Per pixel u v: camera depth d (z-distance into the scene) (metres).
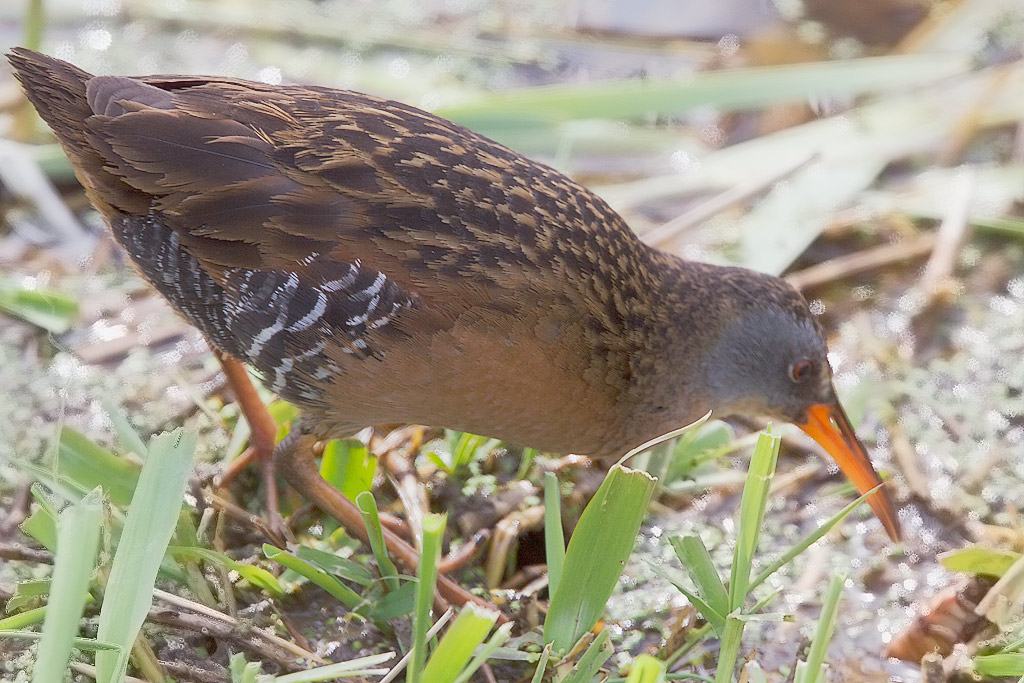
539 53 12.65
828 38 12.88
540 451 8.37
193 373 9.02
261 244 6.96
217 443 8.42
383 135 7.20
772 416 8.45
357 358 7.09
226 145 7.00
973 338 9.80
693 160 11.59
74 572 5.61
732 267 8.38
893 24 13.10
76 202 10.52
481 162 7.31
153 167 6.97
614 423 7.87
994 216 10.80
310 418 7.61
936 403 9.26
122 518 7.13
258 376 7.77
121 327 9.41
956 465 8.74
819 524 8.33
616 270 7.58
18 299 9.08
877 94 12.27
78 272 9.88
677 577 7.80
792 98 11.46
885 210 10.77
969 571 7.36
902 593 7.83
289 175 7.00
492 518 7.96
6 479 7.93
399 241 6.97
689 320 7.97
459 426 7.52
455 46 12.63
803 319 8.20
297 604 7.36
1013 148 11.59
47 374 8.88
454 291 6.99
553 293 7.20
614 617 7.51
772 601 7.70
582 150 11.43
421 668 5.92
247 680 5.94
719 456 8.73
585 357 7.43
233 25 12.70
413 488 7.95
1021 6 12.98
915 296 10.09
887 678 7.19
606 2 13.30
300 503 8.14
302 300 7.00
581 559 6.26
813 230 10.52
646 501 6.12
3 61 11.61
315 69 12.18
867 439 9.05
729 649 6.14
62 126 7.31
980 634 7.23
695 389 8.16
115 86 7.15
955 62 11.86
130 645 5.84
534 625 7.31
